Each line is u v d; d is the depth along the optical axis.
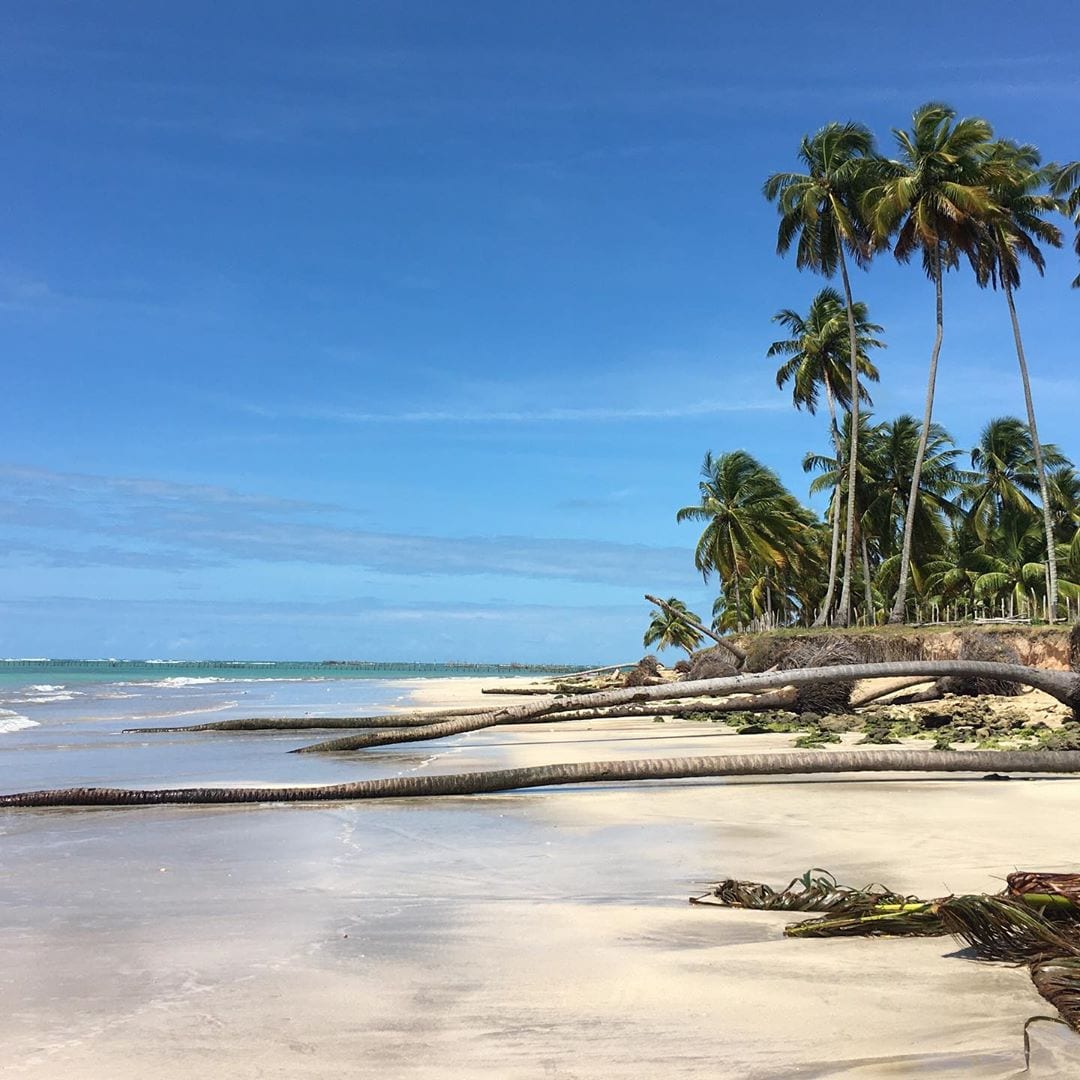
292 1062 3.61
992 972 4.57
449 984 4.52
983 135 34.69
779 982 4.46
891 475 50.84
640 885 6.76
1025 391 35.88
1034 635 28.64
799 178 39.84
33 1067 3.57
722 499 50.41
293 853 8.10
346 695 49.16
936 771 12.66
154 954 5.05
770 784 12.20
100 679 86.81
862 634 32.03
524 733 22.06
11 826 9.70
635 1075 3.44
